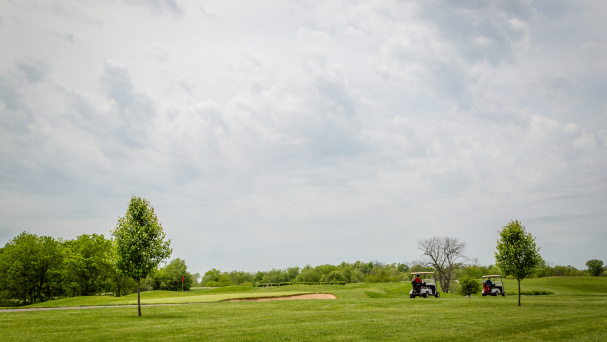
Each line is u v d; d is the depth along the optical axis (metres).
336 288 67.06
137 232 25.09
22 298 68.25
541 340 14.26
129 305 34.84
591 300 35.72
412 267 84.56
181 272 98.69
